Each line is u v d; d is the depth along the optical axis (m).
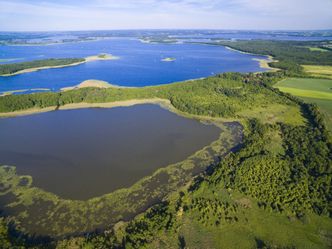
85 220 61.88
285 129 105.81
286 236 56.22
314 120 113.81
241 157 84.88
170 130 109.19
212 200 66.25
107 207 65.88
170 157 88.56
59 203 67.31
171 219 59.12
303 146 90.81
